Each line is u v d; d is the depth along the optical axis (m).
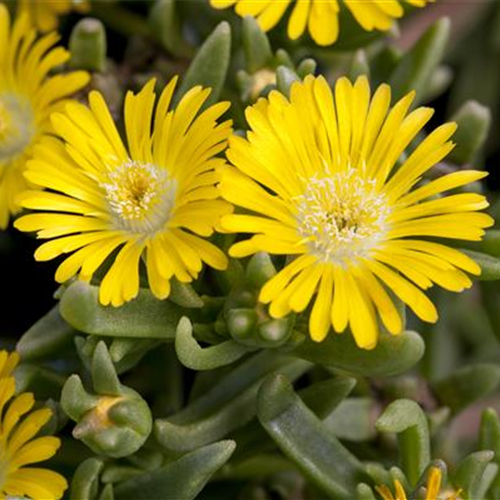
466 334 0.51
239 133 0.44
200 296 0.43
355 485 0.43
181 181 0.43
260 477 0.47
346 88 0.43
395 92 0.47
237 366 0.45
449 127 0.43
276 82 0.44
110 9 0.49
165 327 0.43
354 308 0.42
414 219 0.43
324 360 0.43
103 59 0.47
